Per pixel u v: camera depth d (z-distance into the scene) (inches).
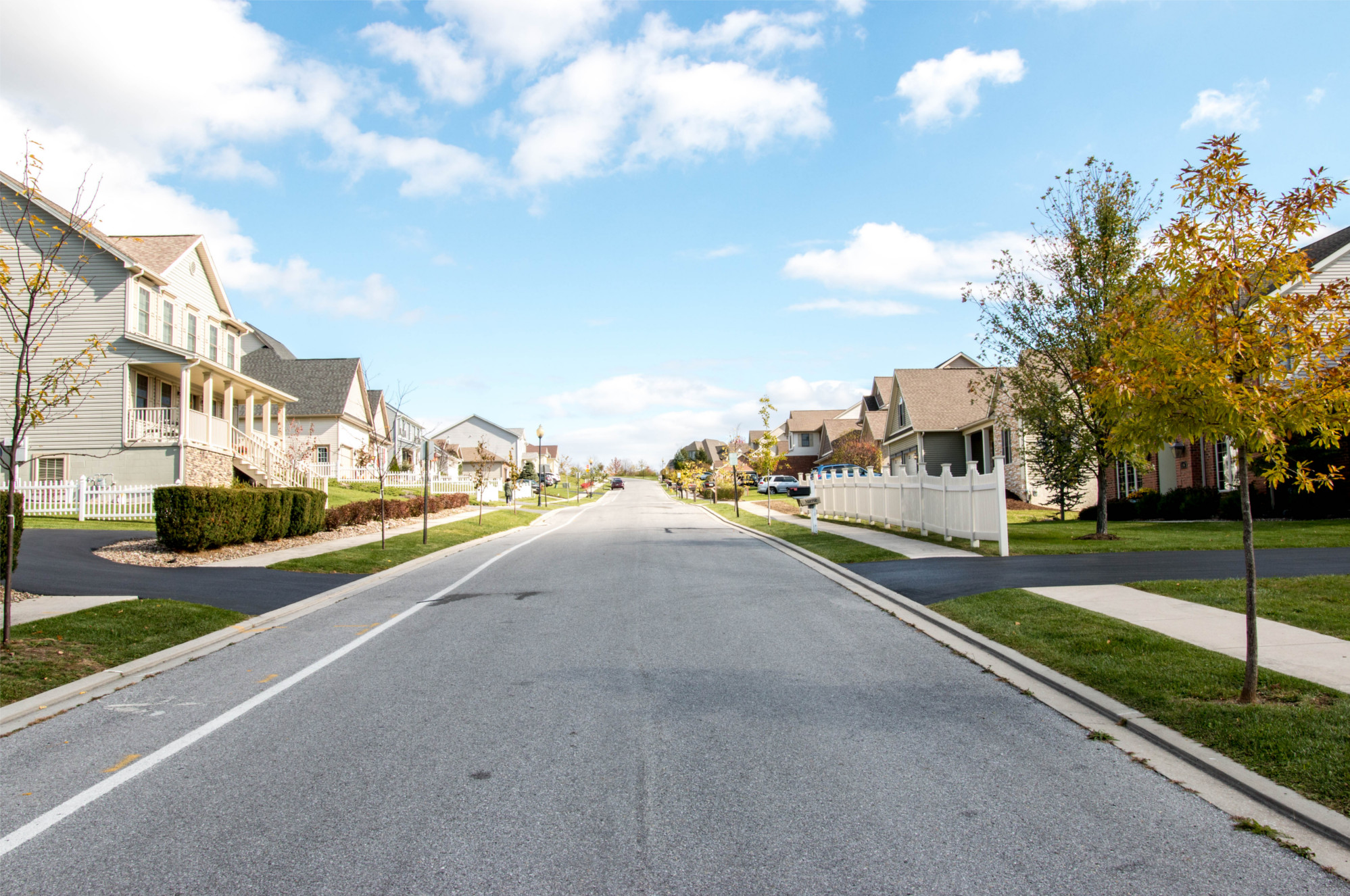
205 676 284.0
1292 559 490.9
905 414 1631.4
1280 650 276.4
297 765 193.9
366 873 140.7
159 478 981.8
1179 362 230.8
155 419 1046.4
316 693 258.7
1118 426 265.4
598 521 1323.8
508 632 355.6
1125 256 675.4
